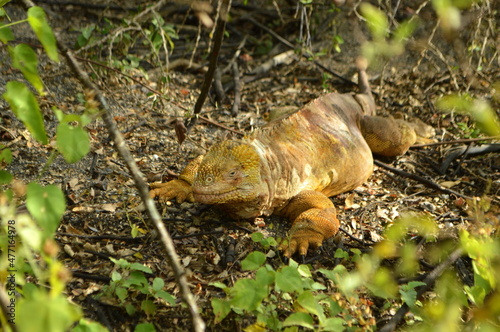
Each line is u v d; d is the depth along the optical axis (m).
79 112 12.43
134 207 9.36
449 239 8.75
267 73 16.42
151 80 14.73
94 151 10.91
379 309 7.46
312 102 10.97
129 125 12.34
